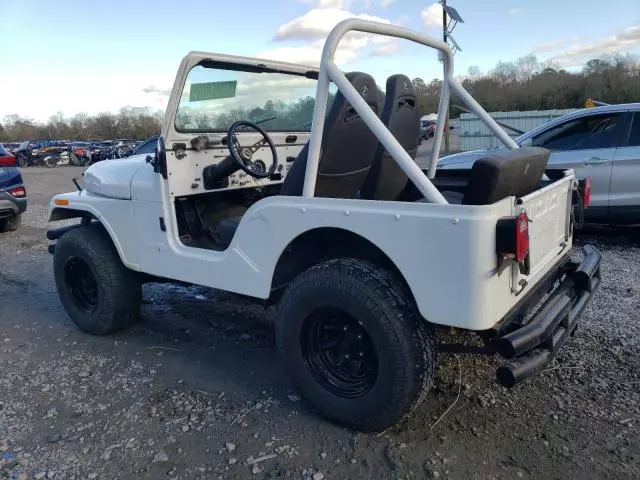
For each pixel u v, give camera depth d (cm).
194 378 339
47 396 324
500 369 232
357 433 274
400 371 246
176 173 338
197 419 293
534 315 259
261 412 298
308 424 284
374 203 244
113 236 373
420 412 289
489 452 254
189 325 426
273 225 279
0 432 287
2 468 256
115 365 362
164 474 249
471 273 222
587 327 382
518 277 248
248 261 295
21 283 570
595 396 297
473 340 351
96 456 264
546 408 288
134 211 356
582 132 620
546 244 288
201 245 364
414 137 340
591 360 336
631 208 588
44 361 373
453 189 388
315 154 271
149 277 412
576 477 236
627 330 374
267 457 258
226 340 397
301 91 422
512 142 349
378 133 252
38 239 800
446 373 325
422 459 251
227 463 255
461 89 367
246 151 366
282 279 296
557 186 296
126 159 411
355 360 272
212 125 360
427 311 236
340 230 273
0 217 815
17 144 3422
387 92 306
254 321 431
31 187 1720
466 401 297
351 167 301
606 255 566
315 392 280
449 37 434
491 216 221
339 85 263
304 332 279
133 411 303
